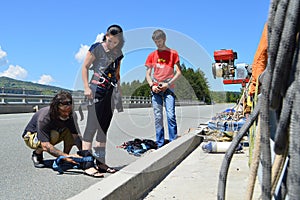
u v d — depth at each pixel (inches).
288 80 39.8
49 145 163.0
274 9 39.9
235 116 235.1
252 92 127.6
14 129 350.3
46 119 161.3
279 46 38.9
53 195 129.8
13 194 130.8
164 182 136.6
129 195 112.3
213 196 115.4
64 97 154.0
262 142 43.2
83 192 101.0
